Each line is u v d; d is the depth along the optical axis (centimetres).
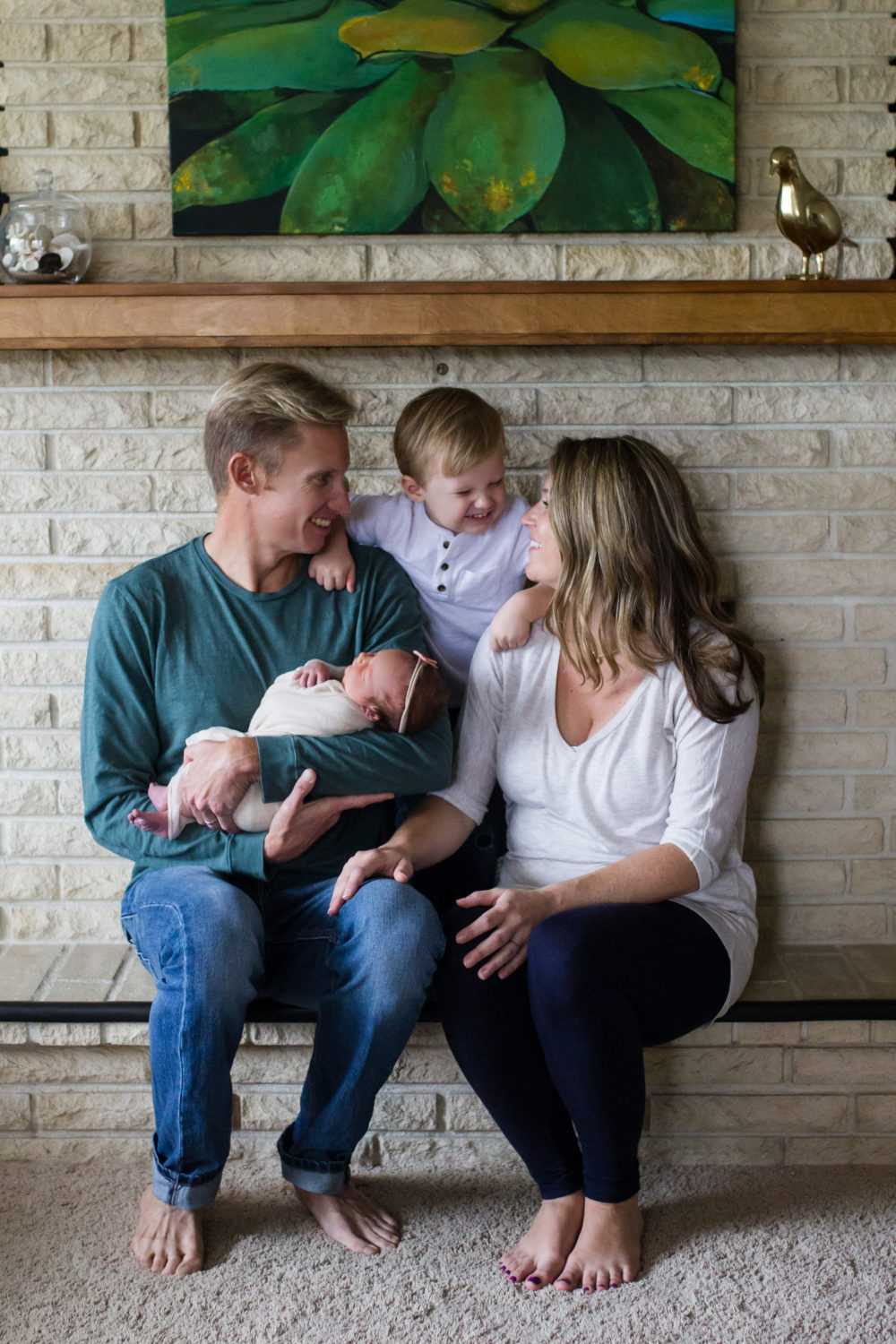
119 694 174
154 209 202
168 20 194
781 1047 186
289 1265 161
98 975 196
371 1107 163
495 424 185
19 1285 157
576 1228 161
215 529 182
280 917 175
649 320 188
